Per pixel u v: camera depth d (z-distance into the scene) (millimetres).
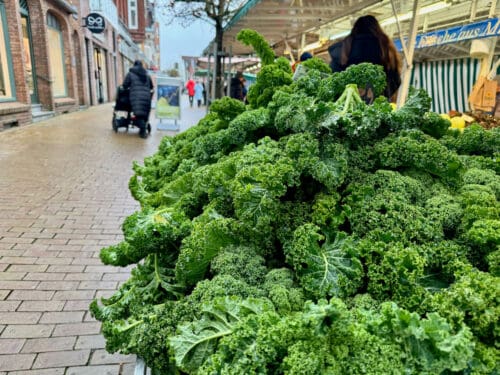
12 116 11289
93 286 3479
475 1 5480
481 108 5859
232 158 1963
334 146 1814
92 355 2676
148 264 1895
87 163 7883
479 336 1120
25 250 4039
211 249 1629
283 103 2209
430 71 8188
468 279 1226
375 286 1356
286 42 10109
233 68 25562
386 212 1590
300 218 1665
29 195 5719
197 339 1259
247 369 1030
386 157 1896
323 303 1069
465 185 1873
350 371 982
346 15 6488
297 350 988
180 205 2145
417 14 3959
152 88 11828
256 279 1497
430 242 1493
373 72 2125
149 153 9234
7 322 2934
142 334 1440
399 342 1054
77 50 19234
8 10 11320
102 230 4672
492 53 5680
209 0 10078
